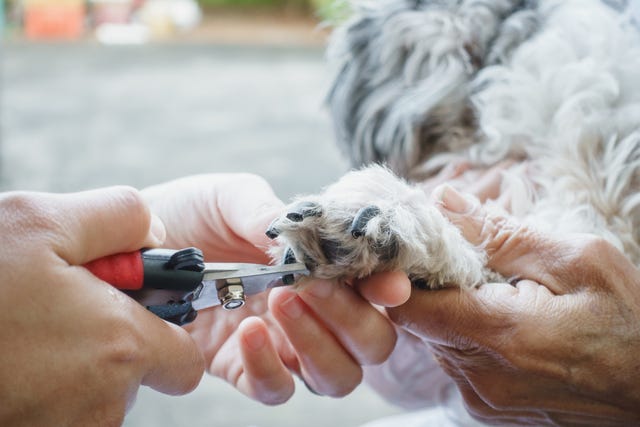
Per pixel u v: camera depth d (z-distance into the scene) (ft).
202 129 3.73
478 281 1.38
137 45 4.94
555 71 1.94
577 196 1.81
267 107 4.02
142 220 1.17
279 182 3.14
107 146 3.48
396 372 1.89
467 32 2.01
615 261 1.35
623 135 1.86
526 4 2.09
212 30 5.40
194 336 1.58
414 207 1.32
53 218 1.11
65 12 4.85
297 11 5.71
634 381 1.33
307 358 1.39
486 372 1.37
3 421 1.08
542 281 1.38
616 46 1.94
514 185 1.84
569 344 1.32
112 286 1.15
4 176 3.10
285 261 1.23
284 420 2.53
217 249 1.52
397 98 2.09
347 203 1.25
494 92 1.96
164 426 2.42
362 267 1.24
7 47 4.62
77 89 4.07
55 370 1.09
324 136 3.63
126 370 1.14
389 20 2.07
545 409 1.39
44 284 1.09
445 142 2.07
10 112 3.75
